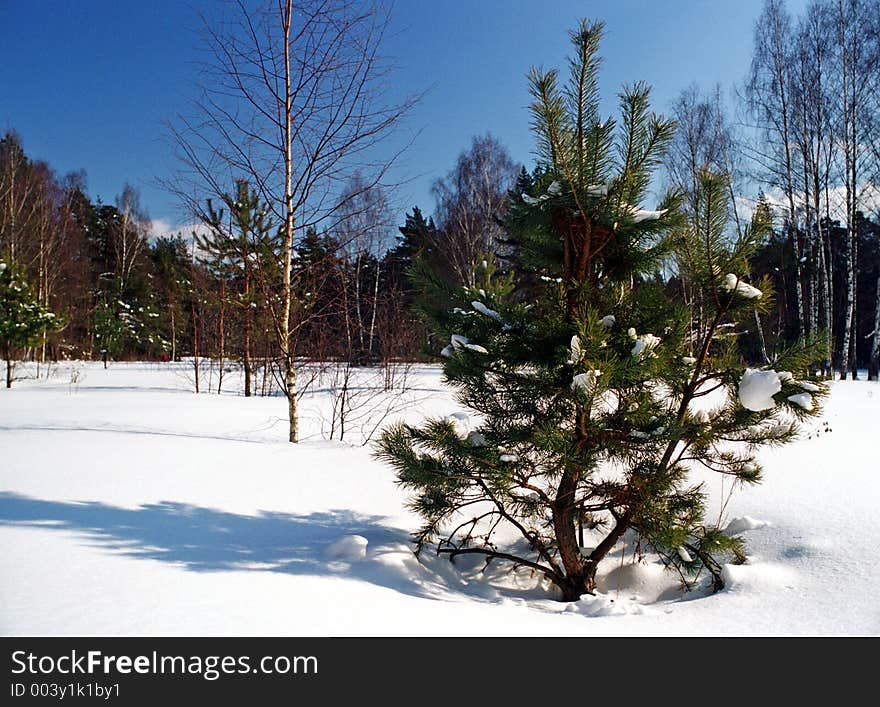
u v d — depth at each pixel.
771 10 16.89
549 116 3.11
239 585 2.63
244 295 12.59
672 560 3.52
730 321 3.32
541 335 3.21
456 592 3.24
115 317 32.97
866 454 5.77
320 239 7.79
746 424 3.19
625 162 3.10
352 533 3.87
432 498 3.50
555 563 3.68
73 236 33.69
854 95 15.62
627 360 2.88
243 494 4.69
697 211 3.11
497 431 3.36
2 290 16.06
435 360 3.82
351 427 8.89
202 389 17.34
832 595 2.77
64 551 2.95
